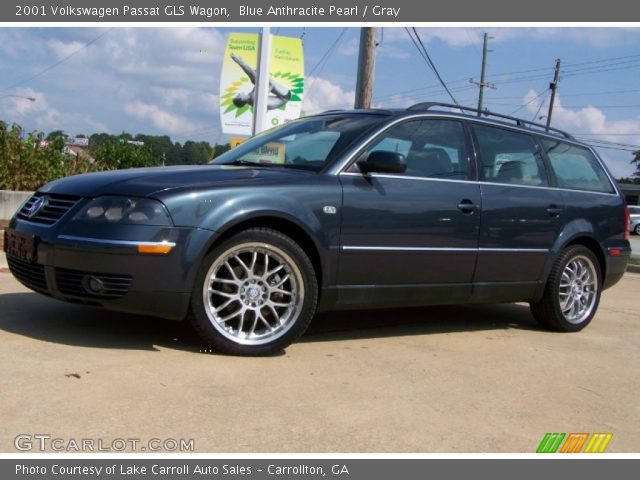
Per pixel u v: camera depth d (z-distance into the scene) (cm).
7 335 419
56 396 324
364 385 380
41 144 1270
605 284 623
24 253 412
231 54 1605
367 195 452
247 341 414
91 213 390
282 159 486
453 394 378
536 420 349
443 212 488
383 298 468
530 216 546
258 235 411
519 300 558
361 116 505
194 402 330
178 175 418
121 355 395
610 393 406
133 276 379
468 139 528
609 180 643
